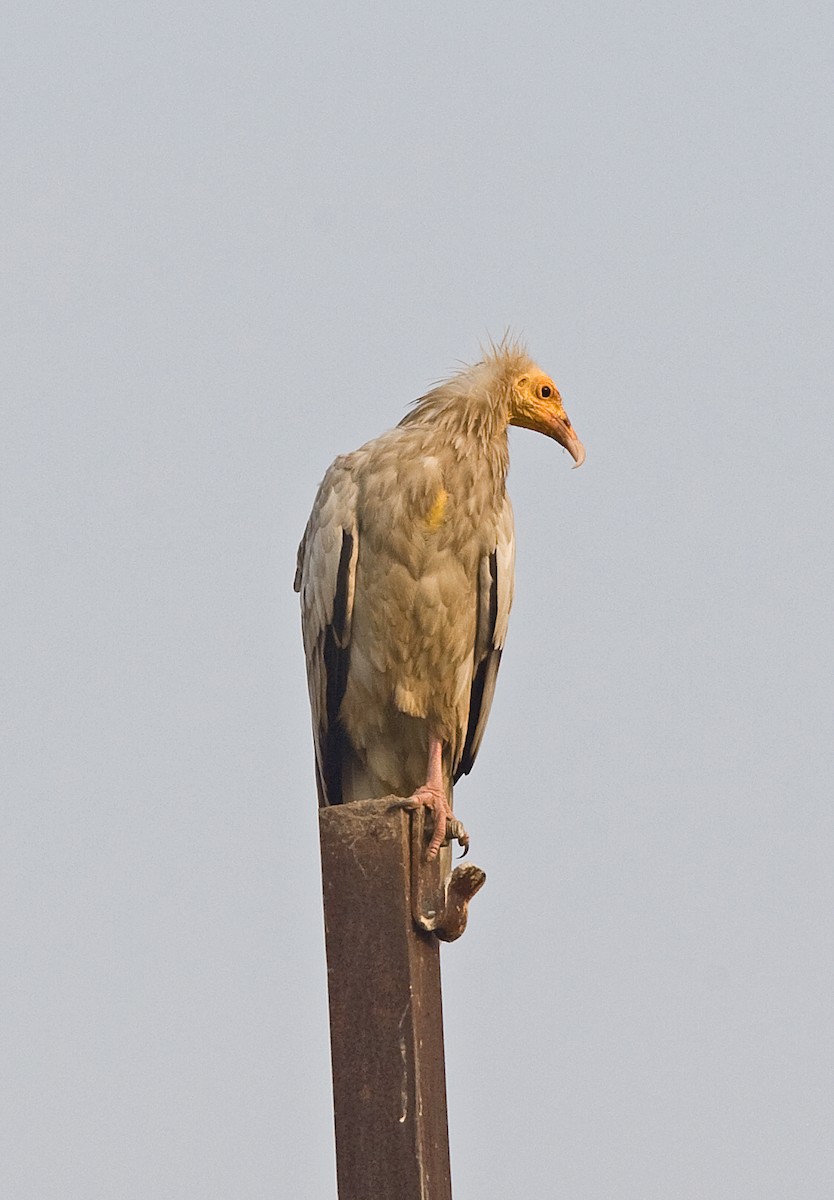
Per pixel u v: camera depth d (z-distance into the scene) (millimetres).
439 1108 9125
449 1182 9086
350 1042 9094
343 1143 8938
